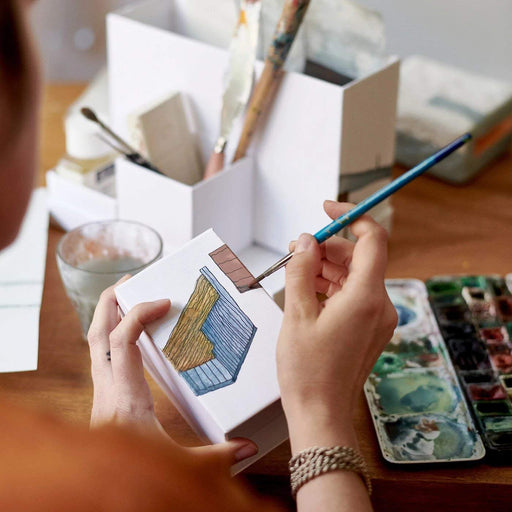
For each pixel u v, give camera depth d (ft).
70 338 2.64
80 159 3.06
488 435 2.19
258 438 1.85
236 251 2.91
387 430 2.24
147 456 1.17
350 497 1.52
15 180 1.06
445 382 2.40
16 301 2.75
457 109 3.37
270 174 2.77
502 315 2.63
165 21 3.11
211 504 1.20
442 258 2.98
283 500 2.18
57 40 4.81
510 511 2.15
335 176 2.62
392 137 2.81
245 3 2.59
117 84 3.09
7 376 2.48
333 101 2.50
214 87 2.79
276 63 2.54
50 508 1.04
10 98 0.97
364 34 2.60
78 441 1.13
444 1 4.47
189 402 1.94
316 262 1.78
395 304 2.71
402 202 3.28
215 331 1.91
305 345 1.63
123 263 2.61
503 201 3.31
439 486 2.12
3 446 1.07
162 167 2.81
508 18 4.44
